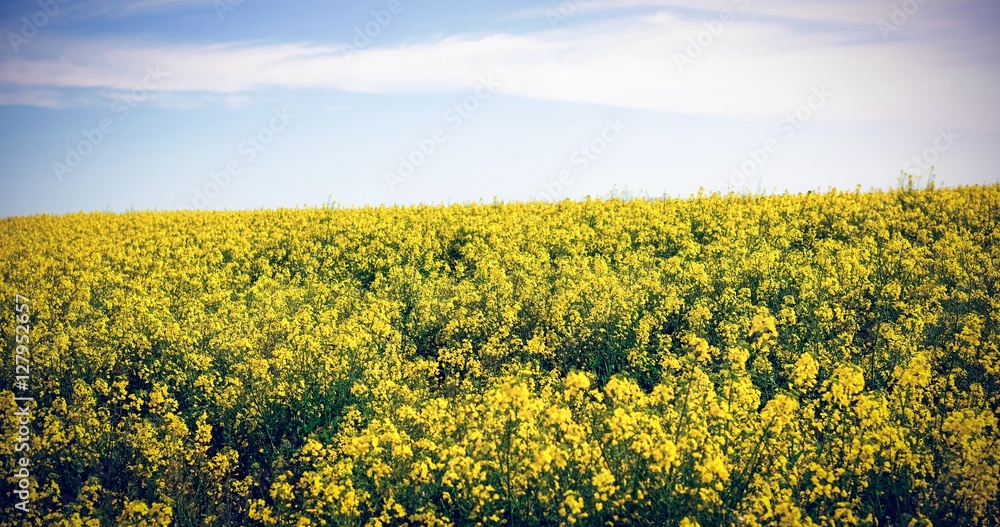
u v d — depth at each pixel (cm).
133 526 716
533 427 731
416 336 1332
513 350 1178
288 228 2570
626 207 2425
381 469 735
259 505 781
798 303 1343
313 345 1066
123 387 1052
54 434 882
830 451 743
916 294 1321
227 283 1848
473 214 2558
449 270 1902
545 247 1947
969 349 988
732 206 2267
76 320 1449
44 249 2394
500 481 710
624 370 1145
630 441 694
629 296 1321
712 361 1123
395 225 2388
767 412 689
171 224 2889
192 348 1188
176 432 890
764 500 606
